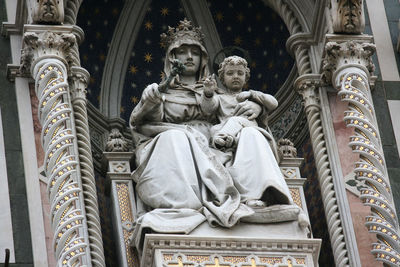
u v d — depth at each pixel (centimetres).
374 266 1448
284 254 1388
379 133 1542
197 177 1425
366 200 1450
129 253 1439
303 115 1590
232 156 1455
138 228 1405
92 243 1418
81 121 1498
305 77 1564
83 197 1445
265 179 1414
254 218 1400
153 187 1423
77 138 1486
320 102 1558
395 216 1450
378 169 1468
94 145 1573
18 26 1559
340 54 1529
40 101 1466
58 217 1401
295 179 1513
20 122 1503
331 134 1534
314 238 1475
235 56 1543
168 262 1366
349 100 1500
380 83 1576
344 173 1510
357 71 1521
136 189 1455
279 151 1519
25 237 1437
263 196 1421
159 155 1437
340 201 1491
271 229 1401
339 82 1520
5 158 1480
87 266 1394
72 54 1528
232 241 1381
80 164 1467
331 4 1538
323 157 1523
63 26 1505
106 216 1511
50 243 1436
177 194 1409
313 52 1583
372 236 1466
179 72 1461
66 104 1464
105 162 1513
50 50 1494
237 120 1479
